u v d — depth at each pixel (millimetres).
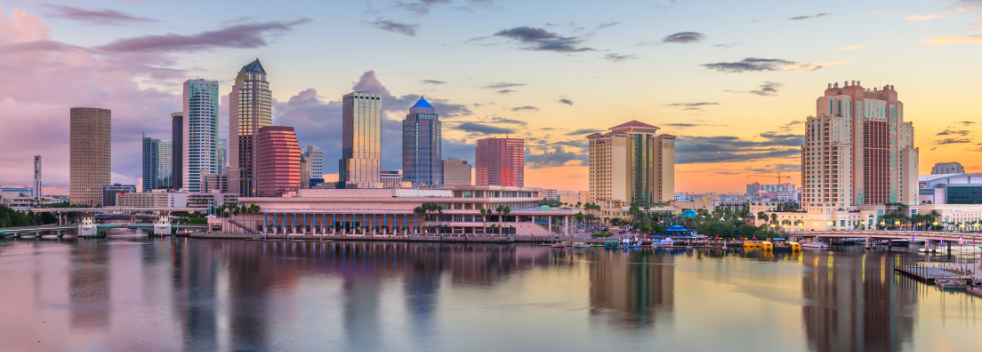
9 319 170500
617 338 152125
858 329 158500
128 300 193750
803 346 145625
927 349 142750
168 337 153875
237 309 181375
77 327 162625
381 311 178500
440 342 149375
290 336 154500
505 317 171375
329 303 188875
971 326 160500
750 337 152625
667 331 157750
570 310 179000
